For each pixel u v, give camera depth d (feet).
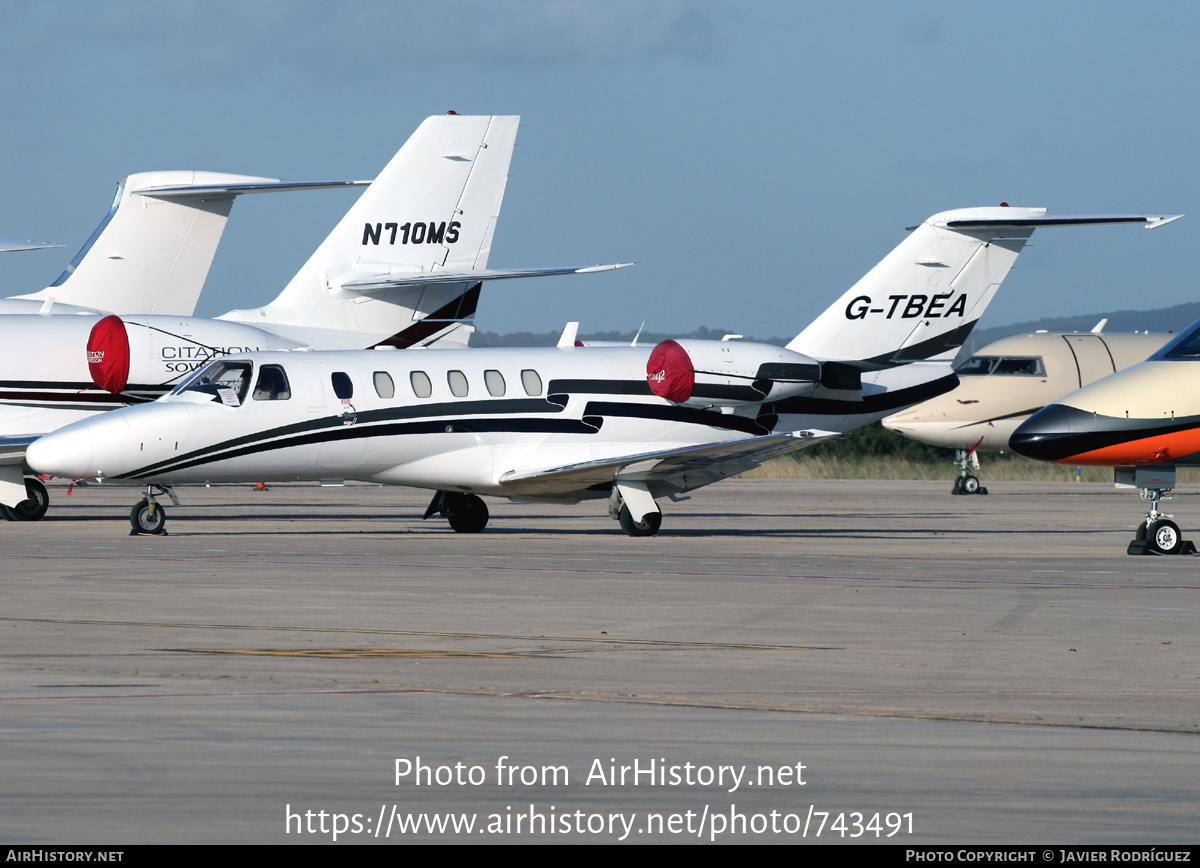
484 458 241.14
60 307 318.24
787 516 309.01
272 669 103.50
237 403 225.35
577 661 108.47
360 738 81.05
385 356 239.71
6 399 276.00
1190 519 306.14
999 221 259.60
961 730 85.10
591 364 251.19
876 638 122.01
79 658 107.76
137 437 220.02
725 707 91.20
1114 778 73.87
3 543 212.64
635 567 182.70
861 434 576.61
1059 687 99.60
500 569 178.09
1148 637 124.16
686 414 254.06
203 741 79.92
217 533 239.91
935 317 265.34
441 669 104.22
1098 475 534.37
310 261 319.68
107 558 188.14
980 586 164.45
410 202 325.21
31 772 72.95
